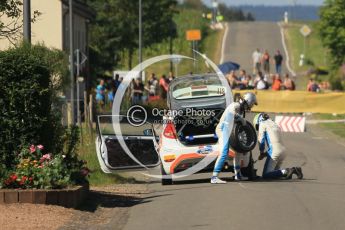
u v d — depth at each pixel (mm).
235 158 39938
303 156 53688
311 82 98688
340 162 50062
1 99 32531
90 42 123625
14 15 40625
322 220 28281
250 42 195875
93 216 30016
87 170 34500
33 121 32812
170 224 28219
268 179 41031
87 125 64625
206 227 27359
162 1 128875
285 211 30250
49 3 96000
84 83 99125
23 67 32562
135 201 34281
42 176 31219
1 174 31547
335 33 135750
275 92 83625
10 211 28906
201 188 38000
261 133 41031
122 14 125125
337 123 81625
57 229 26812
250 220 28406
